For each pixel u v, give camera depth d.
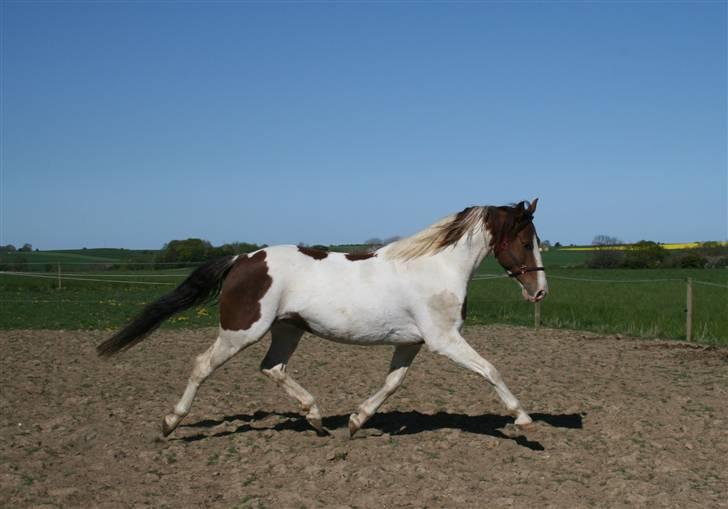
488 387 9.06
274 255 6.22
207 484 5.29
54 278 30.38
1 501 4.88
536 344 13.40
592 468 5.68
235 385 9.13
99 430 6.74
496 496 5.02
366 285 6.07
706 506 4.81
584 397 8.41
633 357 11.74
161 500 4.96
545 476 5.46
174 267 34.66
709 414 7.50
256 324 6.10
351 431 6.42
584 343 13.59
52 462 5.77
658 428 6.94
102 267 36.00
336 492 5.12
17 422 7.04
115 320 16.89
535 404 8.07
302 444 6.33
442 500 4.95
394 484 5.27
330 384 9.27
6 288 27.09
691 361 11.34
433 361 11.09
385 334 6.14
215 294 6.48
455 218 6.25
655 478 5.43
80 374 9.77
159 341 13.38
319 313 6.07
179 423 6.37
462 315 6.11
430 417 7.53
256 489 5.15
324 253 6.32
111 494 5.06
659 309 19.89
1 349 11.92
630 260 45.59
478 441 6.39
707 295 25.06
